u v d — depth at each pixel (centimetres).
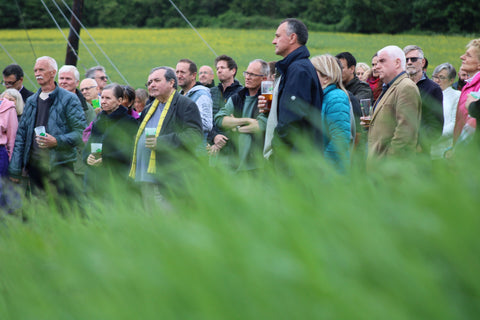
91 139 442
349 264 48
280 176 83
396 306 42
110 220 99
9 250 97
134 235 78
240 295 46
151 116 410
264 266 47
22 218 136
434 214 50
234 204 71
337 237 54
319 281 44
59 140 487
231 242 54
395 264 45
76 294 61
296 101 273
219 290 47
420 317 42
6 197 145
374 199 67
